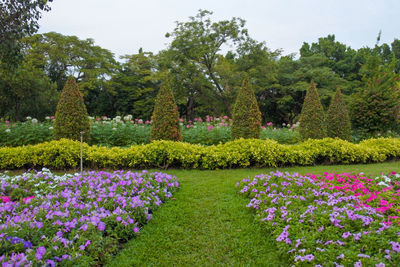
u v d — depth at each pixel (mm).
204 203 4215
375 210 3117
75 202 3408
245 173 6047
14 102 14508
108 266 2645
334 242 2471
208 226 3475
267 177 4918
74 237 2637
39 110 15664
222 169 6559
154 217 3715
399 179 5016
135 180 4449
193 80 18359
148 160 6430
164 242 3109
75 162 6375
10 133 8680
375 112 10594
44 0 6750
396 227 2670
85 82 22953
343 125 9539
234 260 2768
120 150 6734
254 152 6484
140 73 25594
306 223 2975
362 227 2740
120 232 3064
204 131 9312
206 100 21250
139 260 2754
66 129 7574
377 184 4555
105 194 3844
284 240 2721
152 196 4086
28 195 4027
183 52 17406
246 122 7789
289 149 6797
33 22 6906
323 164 7270
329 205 3406
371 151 7582
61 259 2320
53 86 16297
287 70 25750
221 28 17156
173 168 6684
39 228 2635
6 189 4125
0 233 2387
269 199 3887
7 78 11922
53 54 22219
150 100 24688
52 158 6371
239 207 4035
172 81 17812
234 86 18625
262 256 2811
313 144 7273
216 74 19438
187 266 2691
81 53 23891
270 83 24234
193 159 6453
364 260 2162
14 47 7059
